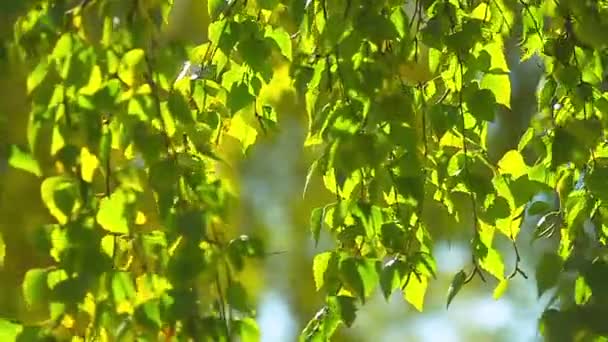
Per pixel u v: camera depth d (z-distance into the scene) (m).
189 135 3.69
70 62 3.59
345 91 3.76
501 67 3.87
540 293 3.76
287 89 4.10
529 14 3.92
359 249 3.85
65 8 3.66
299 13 3.81
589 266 3.74
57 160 3.58
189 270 3.55
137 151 3.60
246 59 3.78
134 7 3.65
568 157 3.83
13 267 4.00
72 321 3.58
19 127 3.73
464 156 3.85
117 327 3.57
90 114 3.58
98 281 3.55
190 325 3.58
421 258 3.82
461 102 3.83
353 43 3.74
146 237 3.62
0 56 3.66
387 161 3.81
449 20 3.84
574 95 3.86
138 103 3.61
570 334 3.71
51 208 3.58
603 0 3.93
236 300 3.62
